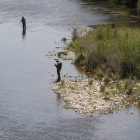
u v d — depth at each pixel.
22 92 17.66
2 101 16.38
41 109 15.32
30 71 21.55
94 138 12.40
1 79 19.92
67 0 69.00
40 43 30.39
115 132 12.84
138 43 21.75
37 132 12.99
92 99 16.25
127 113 14.54
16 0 70.19
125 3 58.16
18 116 14.56
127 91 16.88
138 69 19.56
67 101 16.20
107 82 18.81
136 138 12.34
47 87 18.39
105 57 22.33
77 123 13.72
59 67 19.25
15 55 26.00
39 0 69.56
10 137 12.57
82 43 27.48
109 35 27.19
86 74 20.88
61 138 12.45
